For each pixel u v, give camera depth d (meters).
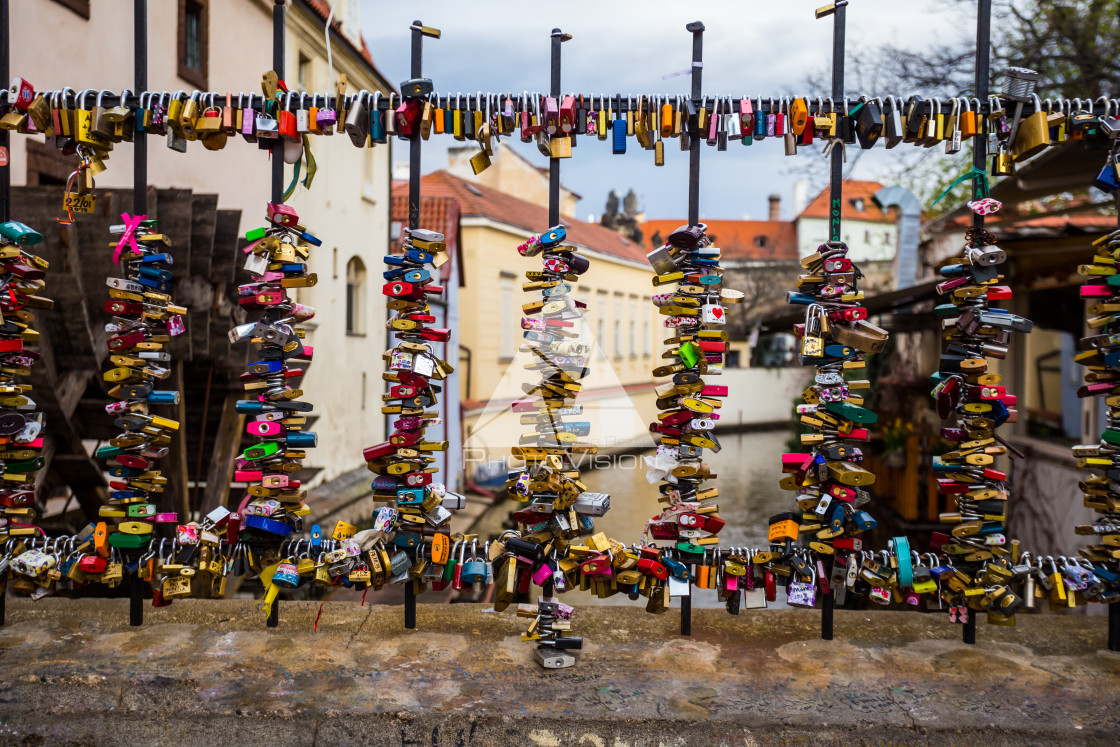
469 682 2.62
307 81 12.02
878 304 9.02
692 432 2.86
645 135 2.86
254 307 2.89
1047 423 7.84
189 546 2.89
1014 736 2.34
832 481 2.84
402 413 2.88
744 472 17.58
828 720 2.38
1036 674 2.70
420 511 2.89
